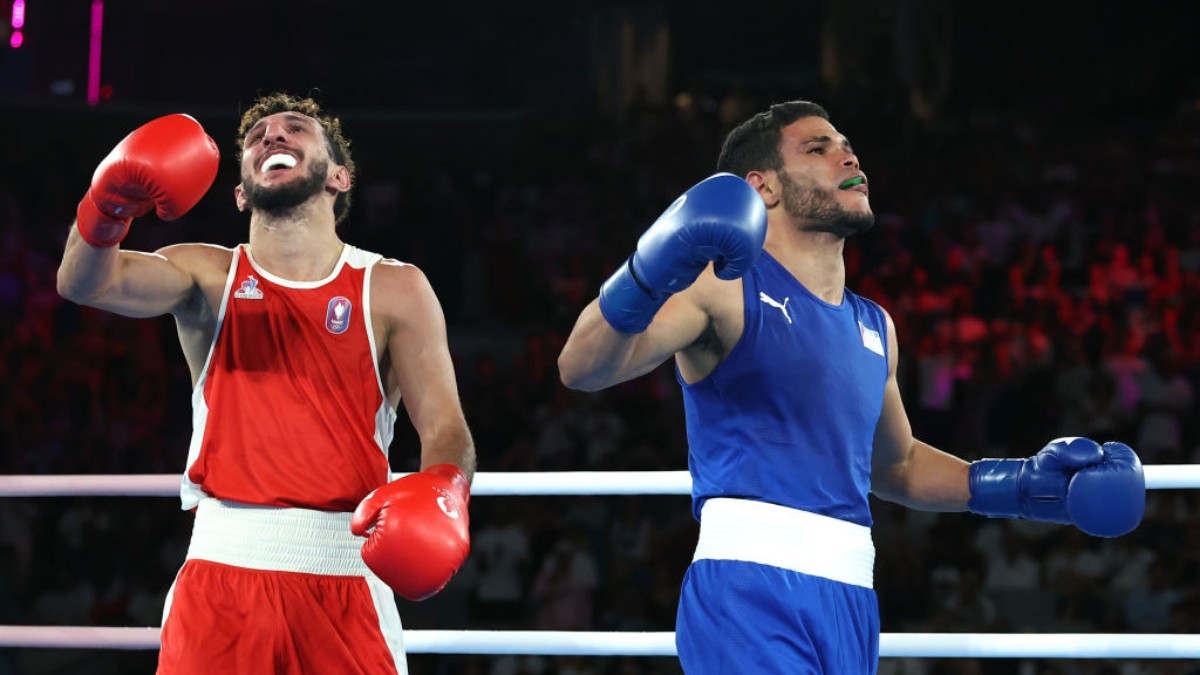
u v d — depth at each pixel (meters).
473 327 12.59
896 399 3.02
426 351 2.78
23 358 10.95
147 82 16.19
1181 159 13.01
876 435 3.02
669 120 14.64
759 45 15.57
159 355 11.16
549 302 12.58
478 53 16.06
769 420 2.61
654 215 13.45
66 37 15.84
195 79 16.31
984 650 3.07
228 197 13.89
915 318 10.54
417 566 2.34
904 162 13.55
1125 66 15.08
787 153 2.80
